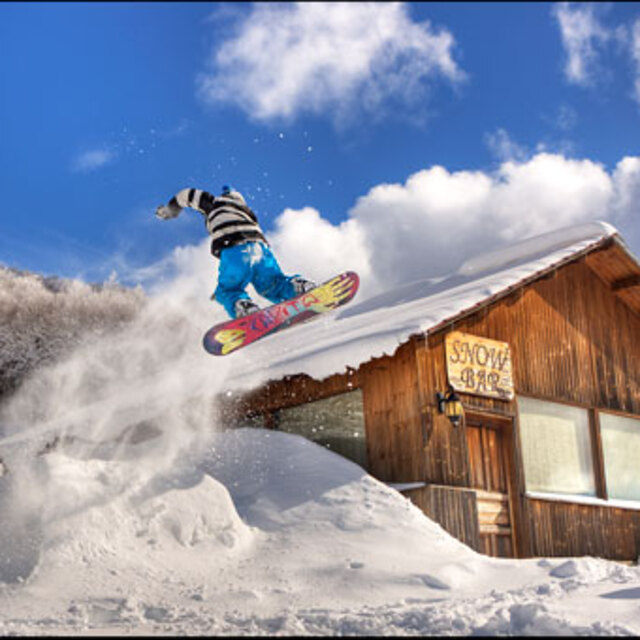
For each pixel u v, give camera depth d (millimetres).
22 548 6473
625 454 12812
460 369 10234
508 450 10797
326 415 10969
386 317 12000
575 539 11094
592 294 13180
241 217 9898
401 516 7742
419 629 4668
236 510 8320
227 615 5258
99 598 5715
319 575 6449
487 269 13945
